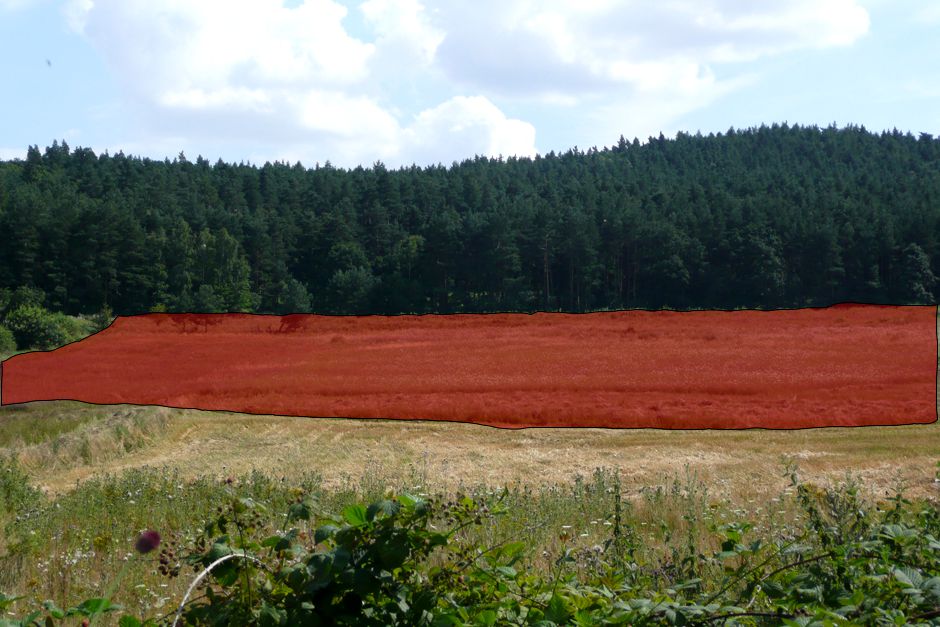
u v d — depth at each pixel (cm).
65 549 576
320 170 13000
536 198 10594
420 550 242
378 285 6969
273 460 1068
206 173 11694
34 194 8000
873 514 420
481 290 6962
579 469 997
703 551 492
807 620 230
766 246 6469
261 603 233
